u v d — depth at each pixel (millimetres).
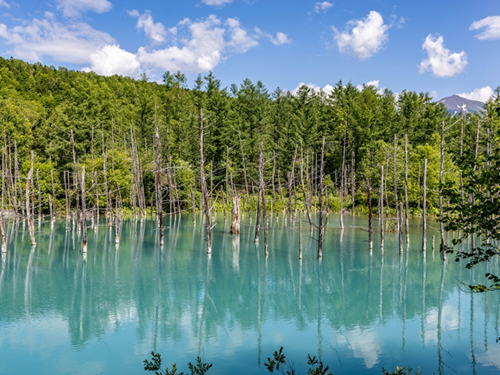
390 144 68000
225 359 12766
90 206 55781
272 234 41562
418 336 14969
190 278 23375
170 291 20797
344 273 24859
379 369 12156
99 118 65125
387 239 38031
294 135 67000
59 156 59406
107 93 80500
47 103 88500
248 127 70312
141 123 74438
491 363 12617
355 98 74750
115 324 15930
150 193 61906
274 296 20266
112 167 52188
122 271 24688
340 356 13125
